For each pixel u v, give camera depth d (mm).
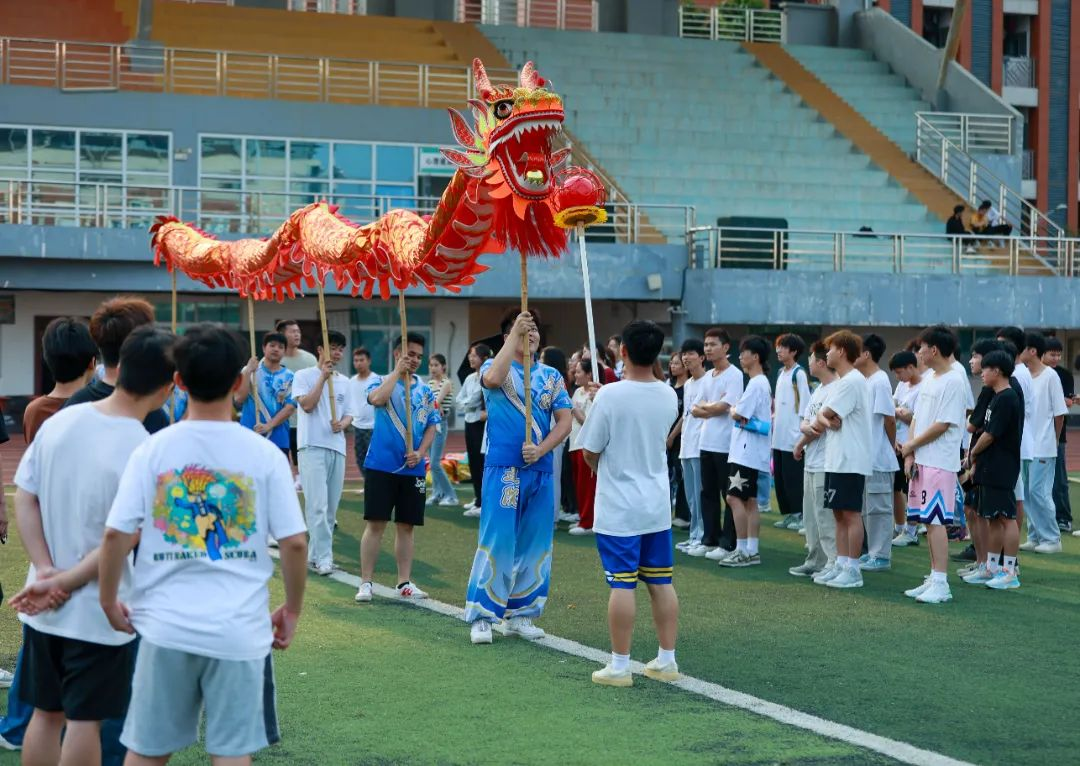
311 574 10898
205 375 4336
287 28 34281
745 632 8617
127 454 4723
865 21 40938
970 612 9344
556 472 14469
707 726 6293
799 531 13852
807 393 13922
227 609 4242
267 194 25719
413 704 6703
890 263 30031
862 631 8656
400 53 33844
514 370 8352
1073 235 40438
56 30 31828
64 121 27719
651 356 7125
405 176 29859
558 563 11586
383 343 29312
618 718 6438
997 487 10273
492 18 38469
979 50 42812
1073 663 7734
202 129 28500
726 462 11781
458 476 18562
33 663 4828
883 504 11328
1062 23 43375
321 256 9516
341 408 11375
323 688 7023
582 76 35406
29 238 24922
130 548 4336
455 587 10422
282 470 4445
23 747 4895
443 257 8008
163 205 28031
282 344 12461
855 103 37062
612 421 7016
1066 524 14133
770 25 40500
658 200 31719
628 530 7047
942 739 6109
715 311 27438
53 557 4719
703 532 12430
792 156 33781
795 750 5887
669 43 38000
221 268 11766
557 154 7617
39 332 27656
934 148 34688
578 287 27234
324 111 29281
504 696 6871
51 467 4707
